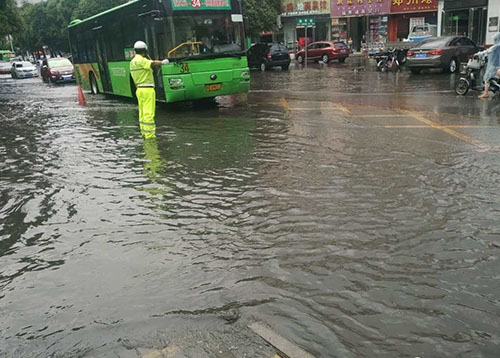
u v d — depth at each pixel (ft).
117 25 49.75
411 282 12.48
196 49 41.45
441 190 19.25
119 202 19.79
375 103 43.98
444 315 11.03
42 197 21.04
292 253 14.37
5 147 32.35
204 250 14.89
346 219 16.67
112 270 13.98
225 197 19.60
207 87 42.29
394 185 20.07
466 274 12.78
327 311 11.34
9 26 121.80
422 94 48.52
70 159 27.68
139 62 31.17
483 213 16.74
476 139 27.78
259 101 49.16
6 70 147.54
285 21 142.10
